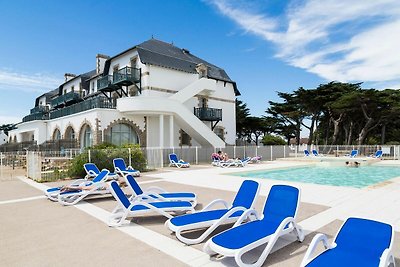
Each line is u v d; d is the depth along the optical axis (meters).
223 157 21.80
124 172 13.62
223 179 13.07
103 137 20.98
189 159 22.64
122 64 26.14
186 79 26.64
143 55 23.67
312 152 31.67
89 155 14.84
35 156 13.83
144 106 21.34
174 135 25.52
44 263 3.99
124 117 22.19
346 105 34.88
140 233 5.27
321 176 16.78
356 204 7.34
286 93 43.34
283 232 4.27
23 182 12.91
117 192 6.01
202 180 12.73
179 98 24.02
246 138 55.00
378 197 8.22
